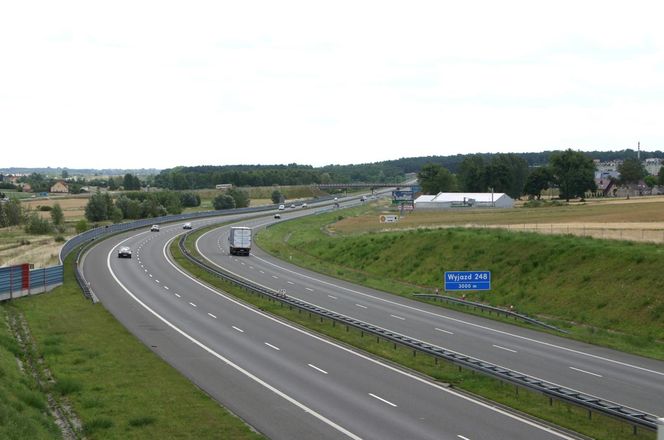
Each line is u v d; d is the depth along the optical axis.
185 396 30.64
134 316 51.78
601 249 60.09
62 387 31.84
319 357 39.41
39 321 48.69
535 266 63.66
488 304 60.47
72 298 59.22
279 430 26.33
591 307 52.28
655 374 36.16
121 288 66.69
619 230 78.75
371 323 50.53
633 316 48.66
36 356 38.97
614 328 48.38
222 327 48.28
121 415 28.06
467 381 34.12
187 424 26.80
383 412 28.70
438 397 31.23
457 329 48.94
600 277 55.50
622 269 54.94
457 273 56.31
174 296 62.66
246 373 35.28
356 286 72.94
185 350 40.59
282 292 62.19
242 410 28.94
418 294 64.81
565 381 34.09
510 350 41.78
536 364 37.94
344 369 36.53
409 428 26.52
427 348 38.22
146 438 25.23
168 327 47.75
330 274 82.19
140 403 29.64
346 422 27.30
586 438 25.64
